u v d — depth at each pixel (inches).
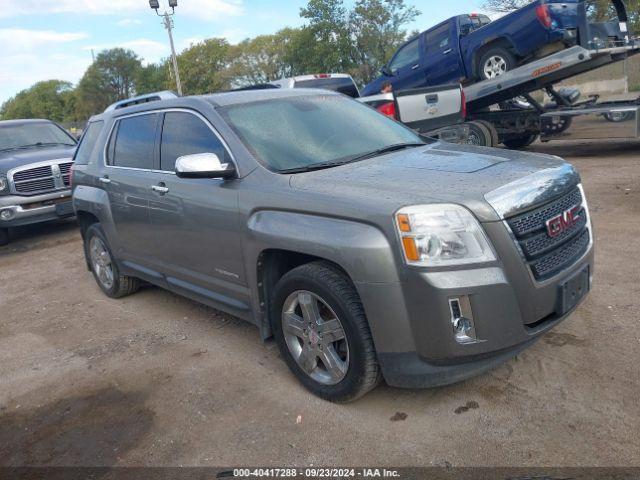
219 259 156.1
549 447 110.7
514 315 115.2
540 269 119.1
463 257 111.8
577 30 393.7
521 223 117.1
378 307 115.7
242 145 150.4
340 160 149.6
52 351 185.9
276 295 138.6
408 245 111.6
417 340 115.0
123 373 162.9
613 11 406.9
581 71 410.6
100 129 224.7
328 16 1508.4
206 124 161.9
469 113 468.8
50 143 416.2
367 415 128.2
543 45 409.4
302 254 138.5
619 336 149.5
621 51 385.7
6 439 136.2
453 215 112.3
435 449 114.2
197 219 159.2
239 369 157.1
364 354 121.8
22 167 356.5
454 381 117.7
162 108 183.5
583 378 132.4
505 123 458.6
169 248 177.3
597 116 399.5
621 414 118.0
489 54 439.2
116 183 198.7
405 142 168.4
